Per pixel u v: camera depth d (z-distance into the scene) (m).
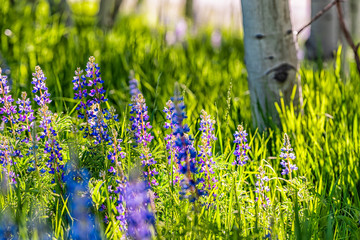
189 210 2.72
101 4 9.48
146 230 2.46
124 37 8.01
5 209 2.73
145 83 5.30
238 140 3.05
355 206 3.28
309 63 6.80
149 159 3.00
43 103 3.13
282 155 3.12
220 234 2.54
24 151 3.32
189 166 2.64
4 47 6.43
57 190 3.00
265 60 4.54
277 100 4.60
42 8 7.93
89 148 3.19
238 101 5.47
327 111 4.94
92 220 2.74
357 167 3.69
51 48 6.74
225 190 3.13
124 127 3.62
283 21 4.50
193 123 4.16
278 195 3.33
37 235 2.58
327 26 6.52
